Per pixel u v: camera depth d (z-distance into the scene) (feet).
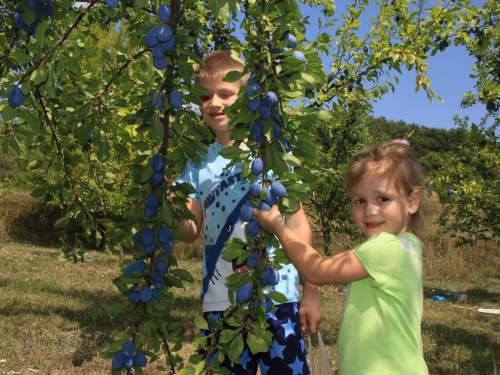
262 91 5.06
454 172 16.21
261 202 5.24
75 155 7.77
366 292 5.86
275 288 6.88
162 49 5.34
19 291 25.43
